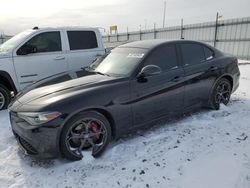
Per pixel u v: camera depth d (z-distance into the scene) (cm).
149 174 288
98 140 330
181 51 425
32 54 568
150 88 365
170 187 264
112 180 280
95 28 669
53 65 597
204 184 266
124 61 394
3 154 343
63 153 306
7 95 549
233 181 269
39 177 290
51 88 342
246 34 1633
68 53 617
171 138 372
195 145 350
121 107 337
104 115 332
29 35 570
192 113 474
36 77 579
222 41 1808
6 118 489
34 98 322
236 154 323
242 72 1030
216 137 373
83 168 303
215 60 472
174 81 395
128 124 352
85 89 324
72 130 306
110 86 334
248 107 510
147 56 381
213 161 308
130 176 286
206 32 1925
